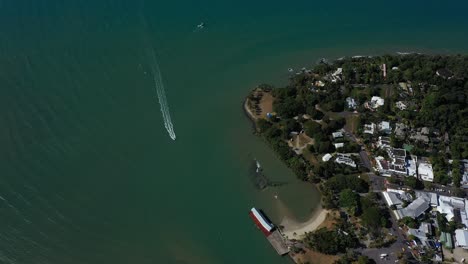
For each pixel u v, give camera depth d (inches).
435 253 4471.0
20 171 5280.5
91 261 4468.5
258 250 4626.0
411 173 5275.6
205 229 4795.8
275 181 5310.0
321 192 5157.5
